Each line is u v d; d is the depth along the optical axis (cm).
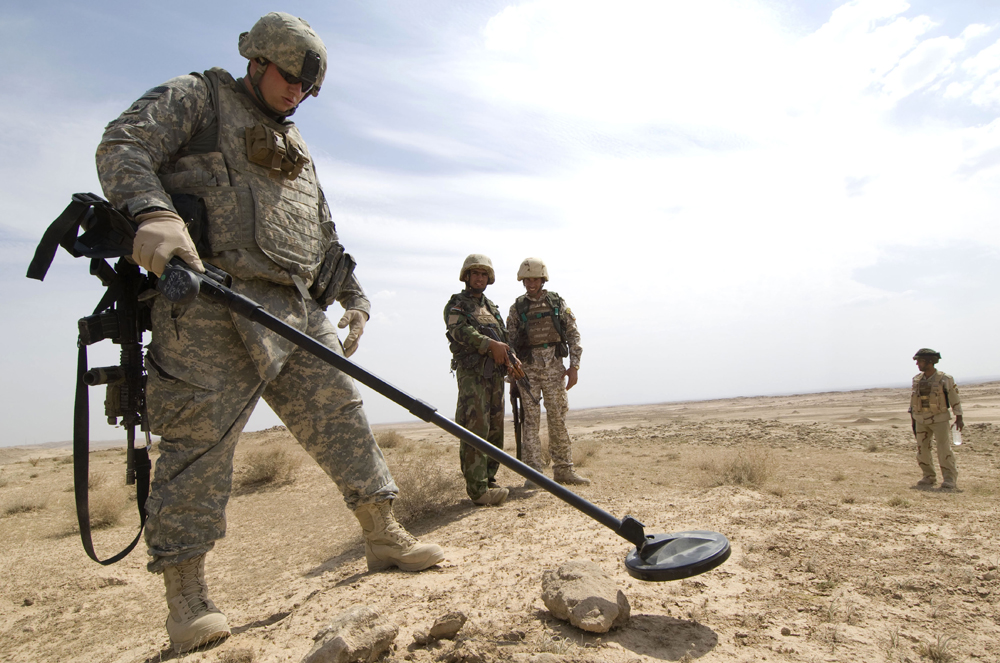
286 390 287
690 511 401
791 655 190
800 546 309
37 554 586
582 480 596
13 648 343
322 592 279
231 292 222
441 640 206
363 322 327
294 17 266
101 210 226
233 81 265
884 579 257
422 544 305
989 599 230
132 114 236
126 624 371
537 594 252
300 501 760
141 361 245
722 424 1831
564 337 614
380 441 1403
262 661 206
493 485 552
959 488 679
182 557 231
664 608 233
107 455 1839
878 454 1031
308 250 282
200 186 250
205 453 243
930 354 735
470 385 511
